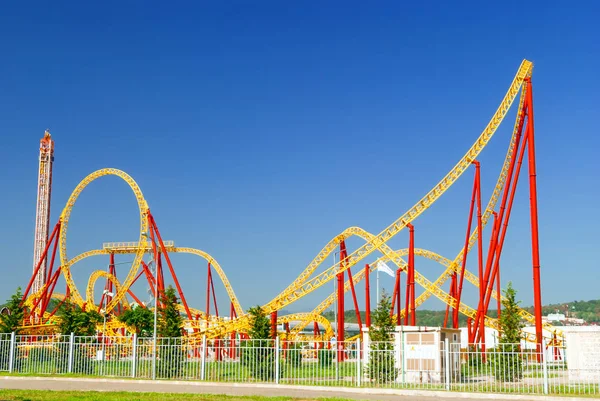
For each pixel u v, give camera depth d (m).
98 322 92.94
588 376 41.78
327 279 78.56
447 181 71.12
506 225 64.81
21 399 32.25
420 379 43.38
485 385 40.25
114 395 34.66
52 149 159.75
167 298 60.38
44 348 51.44
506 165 73.12
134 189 94.44
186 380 44.44
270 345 55.00
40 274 151.62
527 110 59.53
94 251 110.50
